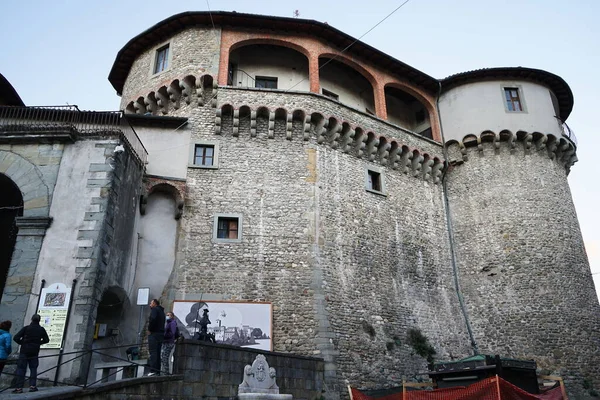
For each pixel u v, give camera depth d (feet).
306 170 73.00
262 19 78.02
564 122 95.20
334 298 65.87
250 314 61.57
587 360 73.36
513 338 74.79
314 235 68.90
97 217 52.13
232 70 82.53
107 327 59.31
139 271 63.26
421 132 96.53
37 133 55.52
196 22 78.64
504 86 91.15
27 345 37.60
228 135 73.15
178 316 59.88
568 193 88.12
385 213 78.43
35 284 48.85
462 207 86.38
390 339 68.39
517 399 38.50
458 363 44.93
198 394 40.27
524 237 80.38
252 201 69.31
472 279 81.15
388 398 47.32
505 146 87.71
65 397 31.65
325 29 80.18
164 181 67.41
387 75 89.66
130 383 35.73
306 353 60.64
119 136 56.70
